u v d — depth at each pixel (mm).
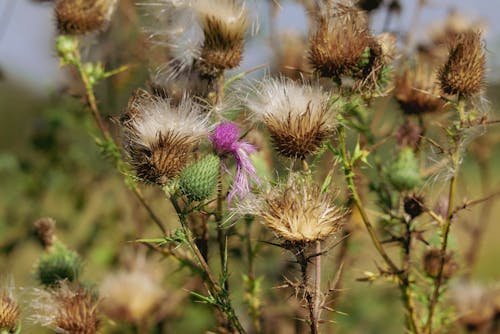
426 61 1167
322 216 1009
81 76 1175
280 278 1219
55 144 1598
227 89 1099
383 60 1076
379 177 1171
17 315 1074
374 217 1225
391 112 1227
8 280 1111
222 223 1056
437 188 1183
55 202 1622
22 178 1591
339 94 1070
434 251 1126
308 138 1042
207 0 1104
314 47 1080
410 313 1108
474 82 1062
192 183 1033
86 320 1082
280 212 1013
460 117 1067
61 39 1169
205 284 1112
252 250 1142
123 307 1215
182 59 1109
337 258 1222
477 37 1069
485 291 1244
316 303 1021
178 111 1059
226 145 1052
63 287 1096
